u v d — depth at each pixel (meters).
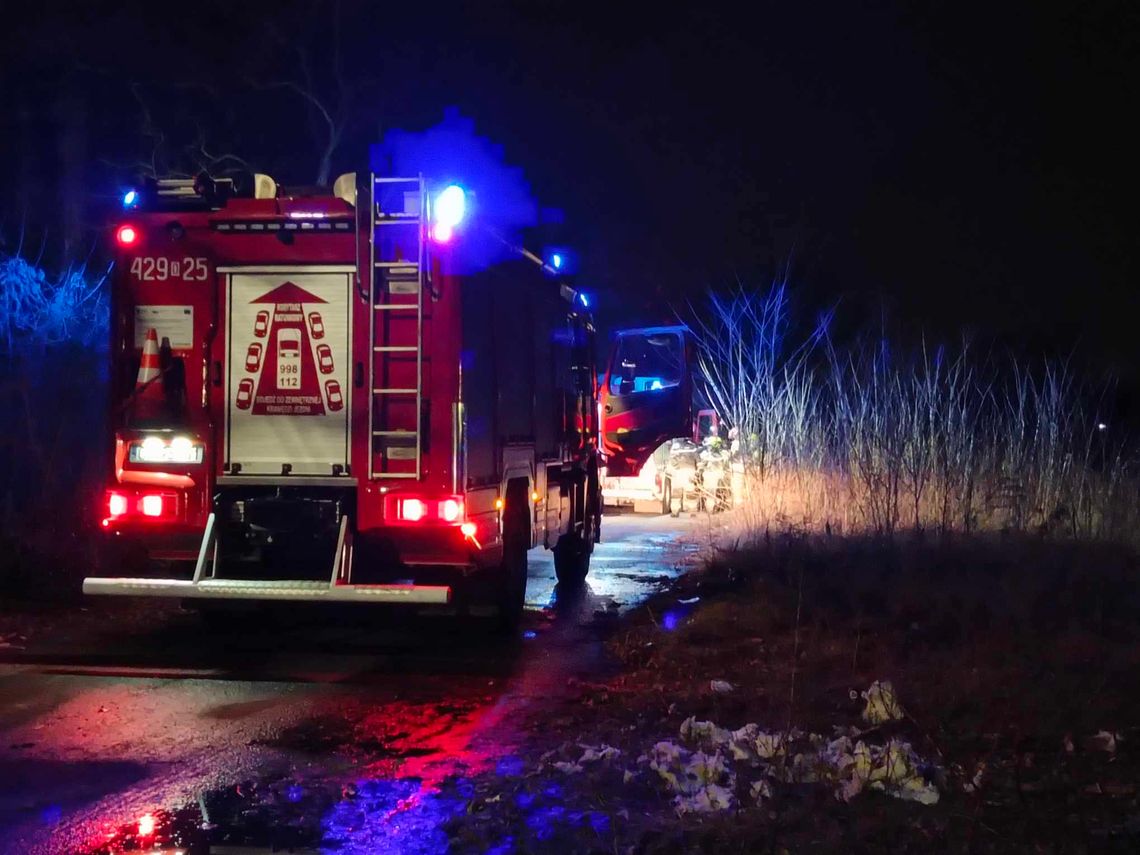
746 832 5.09
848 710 7.22
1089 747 6.29
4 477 15.79
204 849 5.10
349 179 9.21
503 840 5.16
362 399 9.13
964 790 5.59
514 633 10.42
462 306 9.01
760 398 17.69
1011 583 10.05
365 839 5.22
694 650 9.23
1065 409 14.64
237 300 9.30
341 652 9.53
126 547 9.37
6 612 10.91
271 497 9.18
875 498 14.23
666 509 24.11
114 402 9.31
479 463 9.41
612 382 19.75
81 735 6.95
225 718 7.38
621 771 6.08
